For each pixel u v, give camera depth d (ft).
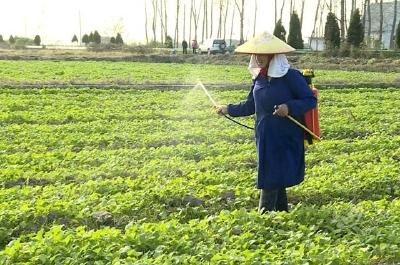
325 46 183.73
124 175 38.52
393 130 58.75
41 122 60.23
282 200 29.50
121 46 222.07
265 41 27.43
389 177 37.32
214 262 21.84
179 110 68.69
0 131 52.11
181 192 32.83
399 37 181.27
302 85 27.43
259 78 28.30
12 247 22.84
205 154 44.83
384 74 129.18
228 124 58.95
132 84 95.04
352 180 36.52
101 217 29.19
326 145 49.03
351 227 26.84
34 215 28.48
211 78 109.60
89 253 22.70
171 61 164.86
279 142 27.84
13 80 93.25
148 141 50.19
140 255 23.36
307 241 24.54
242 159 43.11
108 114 63.87
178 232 25.05
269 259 22.40
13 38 290.56
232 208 31.89
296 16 198.29
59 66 132.77
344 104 78.59
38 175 37.37
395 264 23.97
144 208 30.89
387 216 28.45
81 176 37.58
